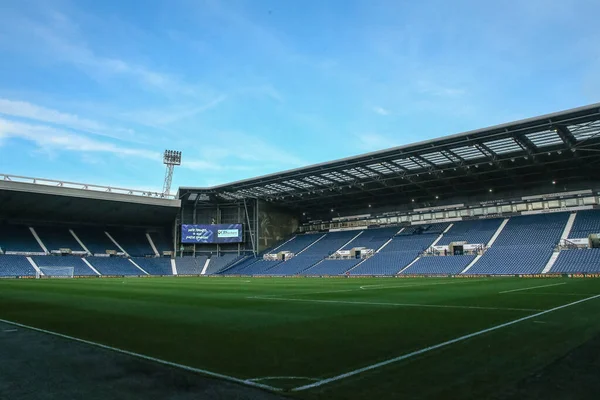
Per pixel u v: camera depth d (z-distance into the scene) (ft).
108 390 18.65
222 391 18.58
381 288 93.45
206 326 38.99
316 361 24.38
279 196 235.81
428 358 24.58
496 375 20.56
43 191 198.70
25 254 211.41
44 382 19.93
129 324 40.63
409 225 225.97
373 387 19.07
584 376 20.04
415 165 168.45
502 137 132.98
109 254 238.68
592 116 115.34
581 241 156.04
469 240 187.93
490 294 71.41
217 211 258.57
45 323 41.65
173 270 242.78
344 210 256.11
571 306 50.93
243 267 234.17
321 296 73.51
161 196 242.78
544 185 188.75
